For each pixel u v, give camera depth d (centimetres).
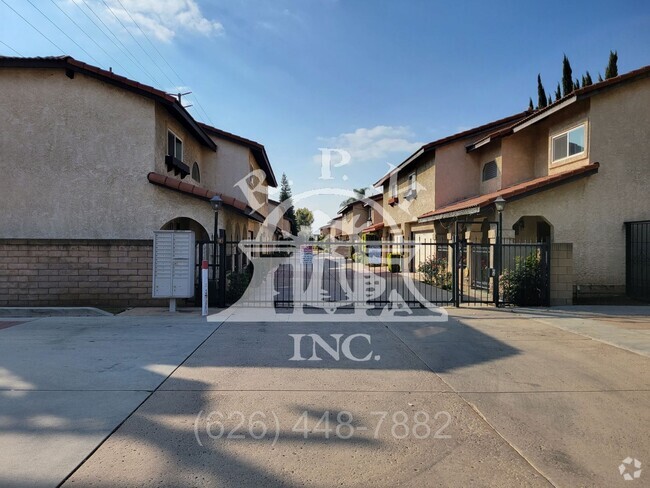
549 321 848
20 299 964
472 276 1463
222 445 334
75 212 1082
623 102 1195
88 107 1084
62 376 494
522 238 1470
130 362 552
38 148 1077
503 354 607
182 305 999
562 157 1313
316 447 333
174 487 278
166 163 1193
